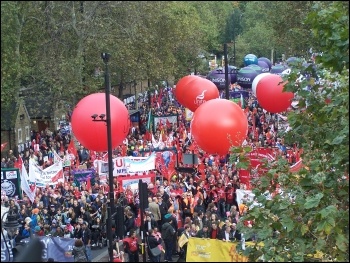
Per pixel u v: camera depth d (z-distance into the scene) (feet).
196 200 73.97
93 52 108.99
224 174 85.25
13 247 46.98
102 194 74.08
